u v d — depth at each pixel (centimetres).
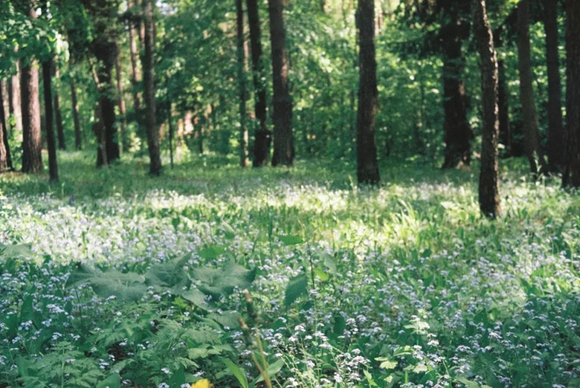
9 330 563
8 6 1354
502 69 2594
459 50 2409
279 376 512
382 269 830
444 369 501
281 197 1551
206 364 516
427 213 1229
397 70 2731
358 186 1788
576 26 1429
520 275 784
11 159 2745
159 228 1134
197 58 2875
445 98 2472
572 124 1448
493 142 1196
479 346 548
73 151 4769
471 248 977
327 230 1115
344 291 668
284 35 2666
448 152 2511
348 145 2841
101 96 2714
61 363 462
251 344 315
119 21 2405
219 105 2995
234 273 627
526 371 480
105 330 530
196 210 1289
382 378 471
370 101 1828
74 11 1780
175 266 627
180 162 3216
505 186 1579
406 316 620
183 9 3012
